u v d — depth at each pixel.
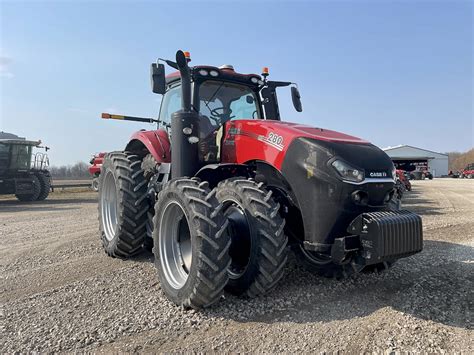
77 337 2.62
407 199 13.78
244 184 3.31
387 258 2.82
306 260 3.89
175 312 3.01
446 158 60.78
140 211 4.55
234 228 3.29
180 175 3.87
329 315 2.91
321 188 3.04
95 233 6.66
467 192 17.94
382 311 2.98
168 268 3.39
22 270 4.34
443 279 3.80
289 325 2.74
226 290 3.43
